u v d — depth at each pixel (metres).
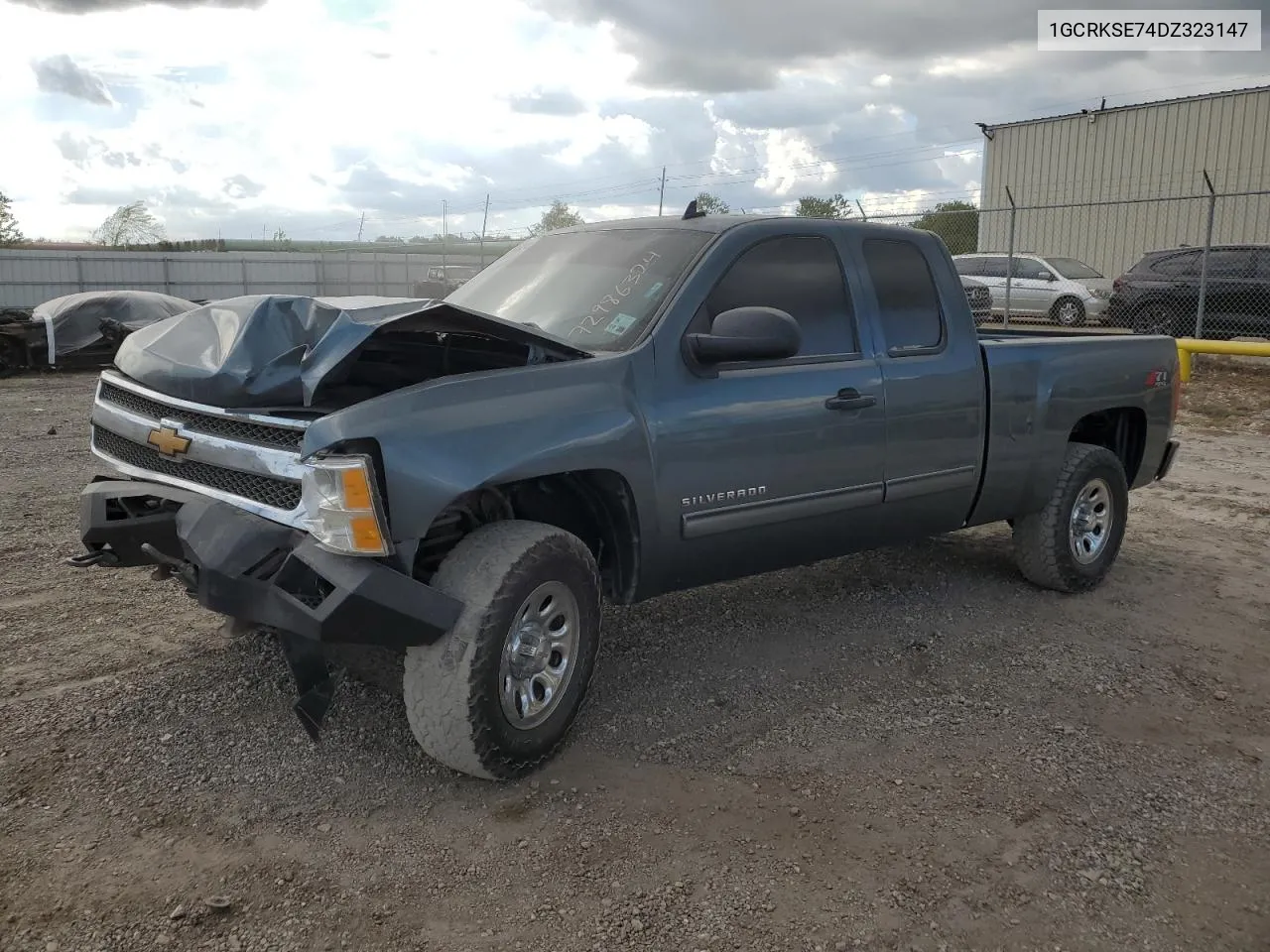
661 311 3.86
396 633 3.07
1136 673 4.48
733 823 3.20
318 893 2.79
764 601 5.29
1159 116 24.05
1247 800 3.44
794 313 4.27
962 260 21.16
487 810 3.24
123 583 5.19
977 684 4.32
